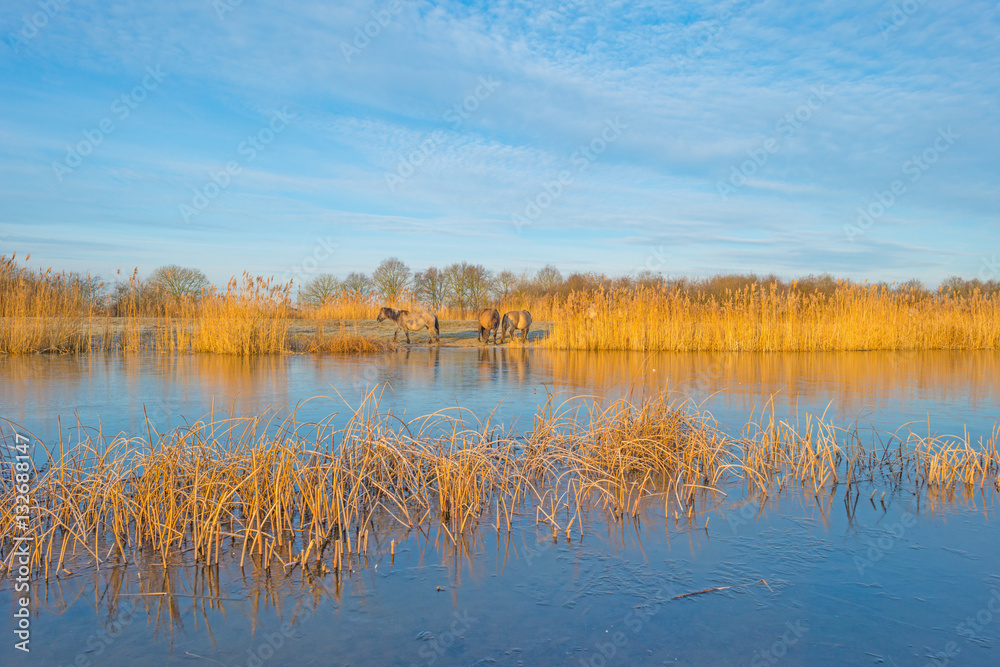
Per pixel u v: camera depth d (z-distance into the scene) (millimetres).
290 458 4543
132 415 7422
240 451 5074
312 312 26812
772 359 16547
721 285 26391
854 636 2986
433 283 44094
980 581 3553
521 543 4148
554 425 6527
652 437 6219
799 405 8820
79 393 9195
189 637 2990
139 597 3396
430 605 3309
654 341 19719
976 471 5754
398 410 8109
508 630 3053
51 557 3879
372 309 27906
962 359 16688
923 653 2850
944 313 21656
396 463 5289
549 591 3459
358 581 3592
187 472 4699
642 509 4797
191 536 4242
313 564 3816
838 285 21547
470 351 19219
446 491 4691
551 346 20219
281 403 8492
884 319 20688
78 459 5293
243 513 4324
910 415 8102
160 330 19219
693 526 4434
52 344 15859
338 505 4344
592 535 4273
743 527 4402
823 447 6090
